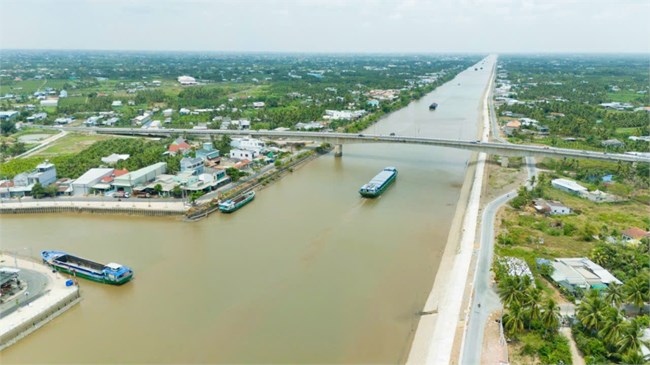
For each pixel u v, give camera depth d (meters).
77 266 104.06
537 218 133.38
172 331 83.69
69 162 188.00
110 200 152.25
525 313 77.88
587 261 100.81
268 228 131.88
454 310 87.94
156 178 167.62
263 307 91.06
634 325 70.69
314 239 123.75
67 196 156.88
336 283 100.38
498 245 114.44
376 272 105.38
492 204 146.88
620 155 184.00
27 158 197.12
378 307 91.31
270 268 107.19
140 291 97.44
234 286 99.00
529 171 187.12
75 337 82.44
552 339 76.12
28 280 99.62
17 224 137.75
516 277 82.31
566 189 157.88
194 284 99.88
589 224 120.69
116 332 83.62
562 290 90.81
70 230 132.25
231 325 85.31
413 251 116.44
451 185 175.25
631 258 99.62
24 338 82.12
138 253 115.50
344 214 143.38
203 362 75.56
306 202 155.38
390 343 80.56
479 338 78.56
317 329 84.19
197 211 141.25
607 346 71.94
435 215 142.50
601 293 84.75
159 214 141.88
